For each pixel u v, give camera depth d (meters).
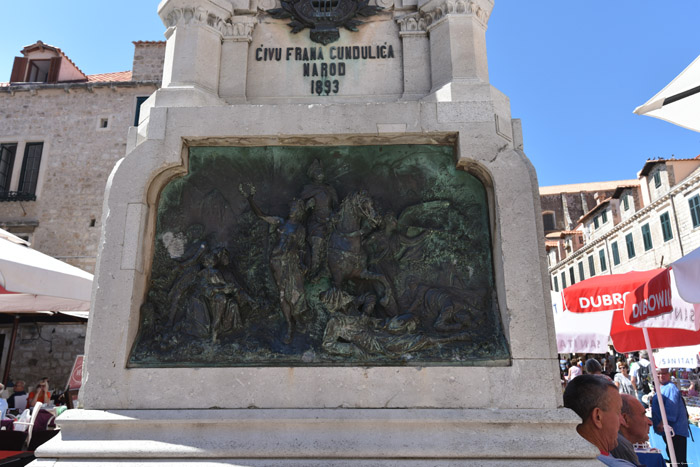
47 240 16.78
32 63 19.88
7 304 7.11
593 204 50.41
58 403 9.66
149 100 3.64
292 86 3.72
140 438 2.81
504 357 2.99
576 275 36.62
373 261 3.29
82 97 17.97
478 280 3.27
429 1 3.78
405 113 3.39
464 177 3.45
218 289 3.17
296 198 3.39
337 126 3.38
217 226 3.39
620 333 6.19
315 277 3.25
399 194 3.44
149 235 3.32
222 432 2.81
